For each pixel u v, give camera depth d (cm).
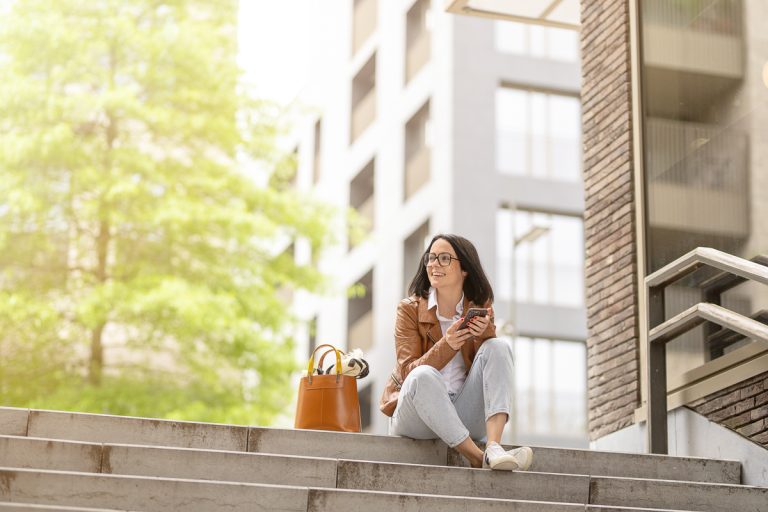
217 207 1792
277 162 1956
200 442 583
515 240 2422
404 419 602
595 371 874
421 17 2875
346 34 3231
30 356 1714
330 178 3203
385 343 2741
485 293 632
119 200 1761
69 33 1772
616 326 852
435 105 2702
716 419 721
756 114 750
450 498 511
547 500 563
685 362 764
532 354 2756
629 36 907
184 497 493
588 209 928
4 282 1744
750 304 712
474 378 609
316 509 501
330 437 598
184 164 1841
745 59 768
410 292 651
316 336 3173
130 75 1841
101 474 490
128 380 1725
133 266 1753
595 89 948
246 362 1761
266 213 1902
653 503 573
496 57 2711
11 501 479
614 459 621
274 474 546
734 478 657
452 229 2584
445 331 634
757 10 766
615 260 872
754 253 728
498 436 585
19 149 1706
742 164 754
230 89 1891
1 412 570
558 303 2761
